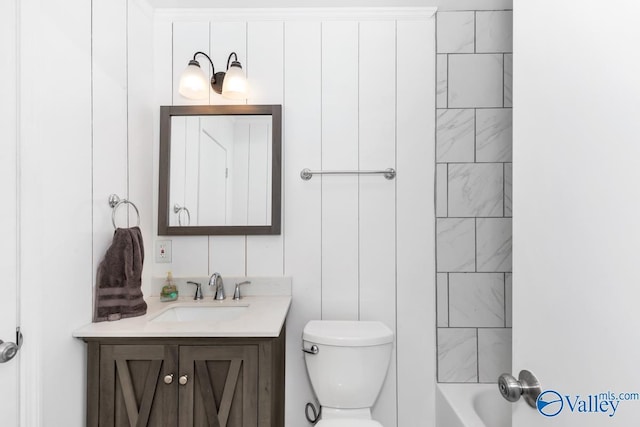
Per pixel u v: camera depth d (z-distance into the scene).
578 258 0.55
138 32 1.63
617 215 0.48
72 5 1.20
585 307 0.53
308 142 1.77
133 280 1.37
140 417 1.19
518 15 0.71
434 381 1.74
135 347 1.21
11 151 1.00
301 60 1.77
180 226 1.73
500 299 1.73
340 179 1.77
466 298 1.74
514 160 0.72
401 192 1.77
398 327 1.75
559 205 0.59
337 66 1.77
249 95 1.78
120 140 1.49
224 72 1.74
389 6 1.75
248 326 1.26
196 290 1.71
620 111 0.47
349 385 1.48
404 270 1.76
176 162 1.75
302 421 1.73
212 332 1.20
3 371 0.98
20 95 1.01
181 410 1.20
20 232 1.02
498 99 1.75
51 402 1.11
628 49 0.46
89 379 1.21
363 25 1.77
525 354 0.68
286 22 1.78
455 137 1.75
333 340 1.48
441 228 1.75
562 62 0.58
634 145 0.45
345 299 1.76
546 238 0.62
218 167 1.74
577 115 0.55
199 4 1.73
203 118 1.75
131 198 1.57
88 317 1.28
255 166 1.74
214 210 1.74
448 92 1.75
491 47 1.75
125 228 1.51
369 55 1.77
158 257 1.76
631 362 0.45
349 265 1.76
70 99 1.19
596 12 0.52
